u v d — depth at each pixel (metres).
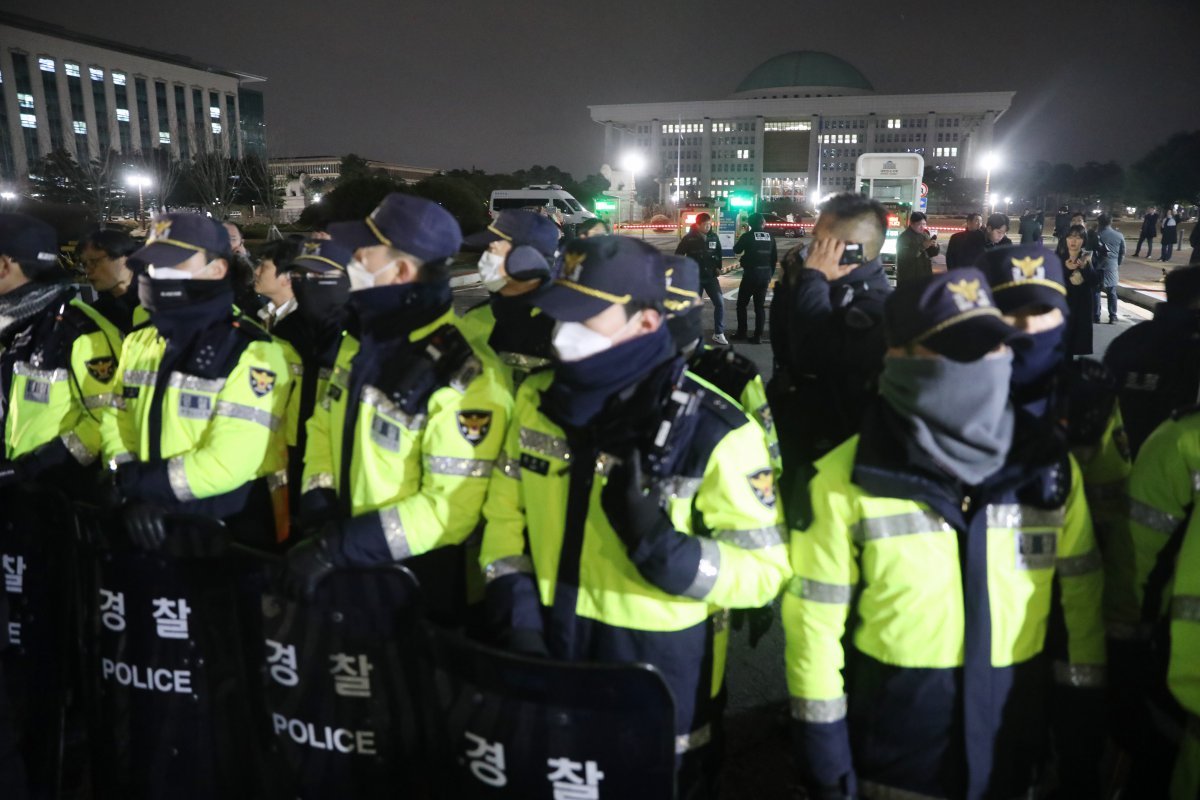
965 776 1.83
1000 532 1.81
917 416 1.75
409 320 2.28
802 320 3.08
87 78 104.38
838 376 2.88
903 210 21.94
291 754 2.24
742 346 11.48
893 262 21.22
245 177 51.06
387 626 2.10
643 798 1.80
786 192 147.00
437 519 2.14
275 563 2.19
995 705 1.82
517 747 1.86
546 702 1.82
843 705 1.91
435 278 2.29
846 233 3.11
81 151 61.16
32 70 98.00
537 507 2.02
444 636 1.93
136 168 54.28
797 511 1.93
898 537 1.80
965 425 1.73
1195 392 3.24
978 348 1.68
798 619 1.92
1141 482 2.03
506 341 3.07
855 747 1.95
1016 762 1.87
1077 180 118.94
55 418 3.05
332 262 3.07
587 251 1.86
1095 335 12.32
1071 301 7.93
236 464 2.58
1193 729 1.88
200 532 2.29
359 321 2.43
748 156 149.00
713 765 2.13
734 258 24.97
